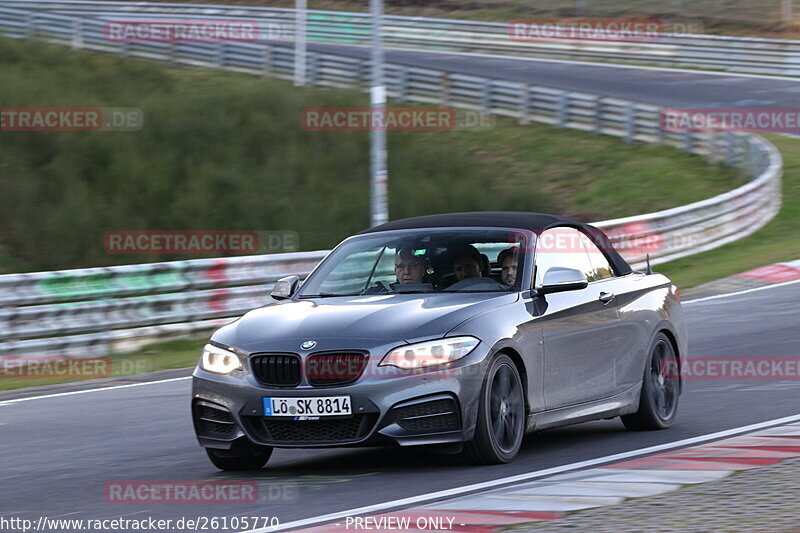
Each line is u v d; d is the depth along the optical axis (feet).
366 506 69.31
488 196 316.81
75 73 407.23
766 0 647.97
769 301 181.98
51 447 102.42
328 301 87.86
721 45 481.05
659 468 75.20
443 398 78.69
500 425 82.02
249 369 80.84
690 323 167.12
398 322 81.05
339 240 279.69
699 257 256.11
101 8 583.99
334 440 79.25
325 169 327.47
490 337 81.30
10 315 168.04
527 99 402.52
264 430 80.69
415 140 378.53
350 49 542.16
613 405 93.97
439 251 90.63
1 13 482.28
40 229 259.80
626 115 373.40
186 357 172.24
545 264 90.89
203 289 199.62
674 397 101.30
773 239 274.16
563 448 89.45
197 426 84.02
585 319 91.09
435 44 553.23
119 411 122.01
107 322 178.91
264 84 404.98
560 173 353.72
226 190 300.20
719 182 328.90
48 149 304.09
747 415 100.68
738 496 64.80
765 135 375.04
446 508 65.82
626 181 339.98
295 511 69.46
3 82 362.53
